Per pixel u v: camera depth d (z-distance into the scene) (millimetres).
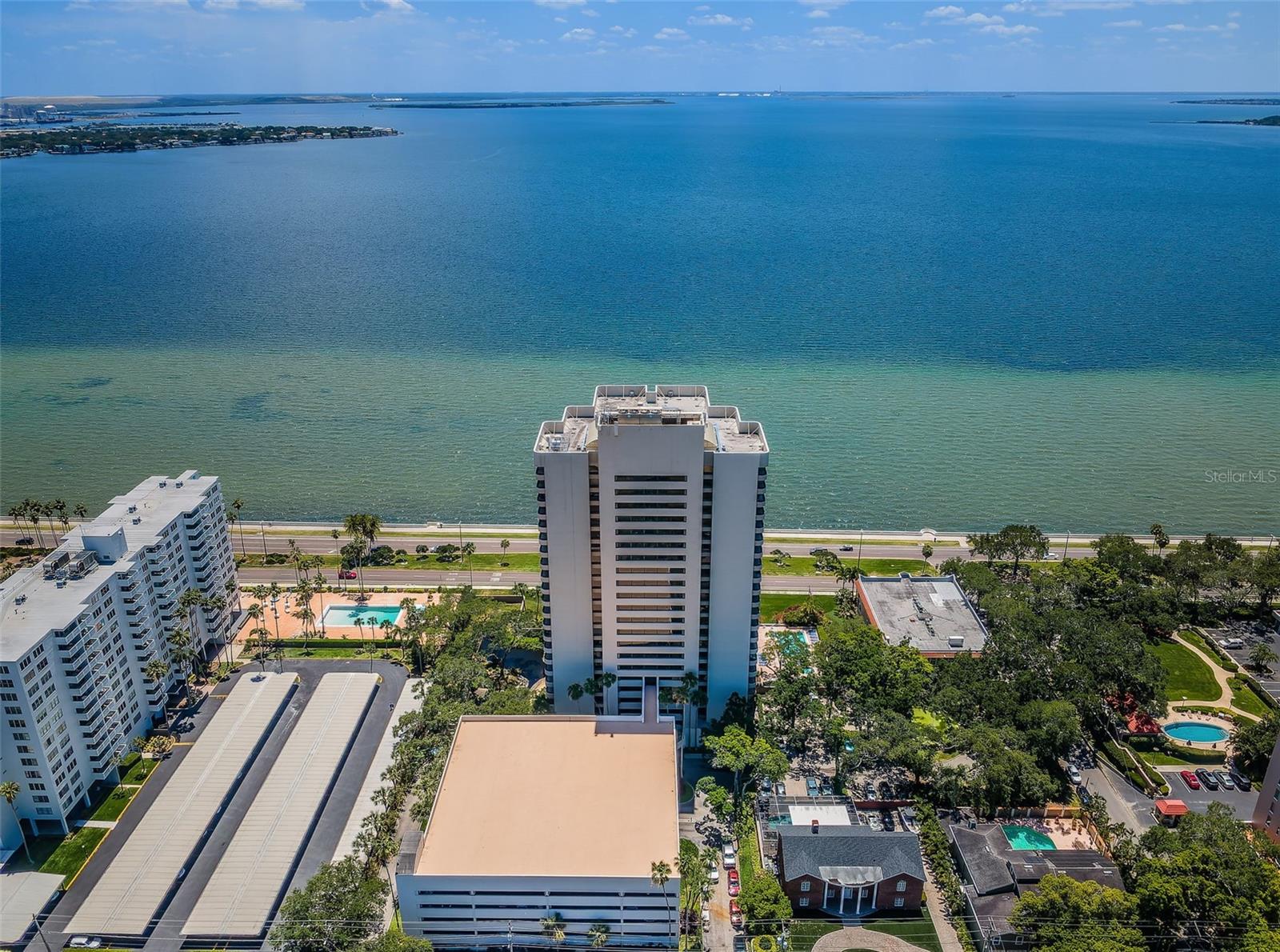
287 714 197750
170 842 160750
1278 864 148625
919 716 183375
